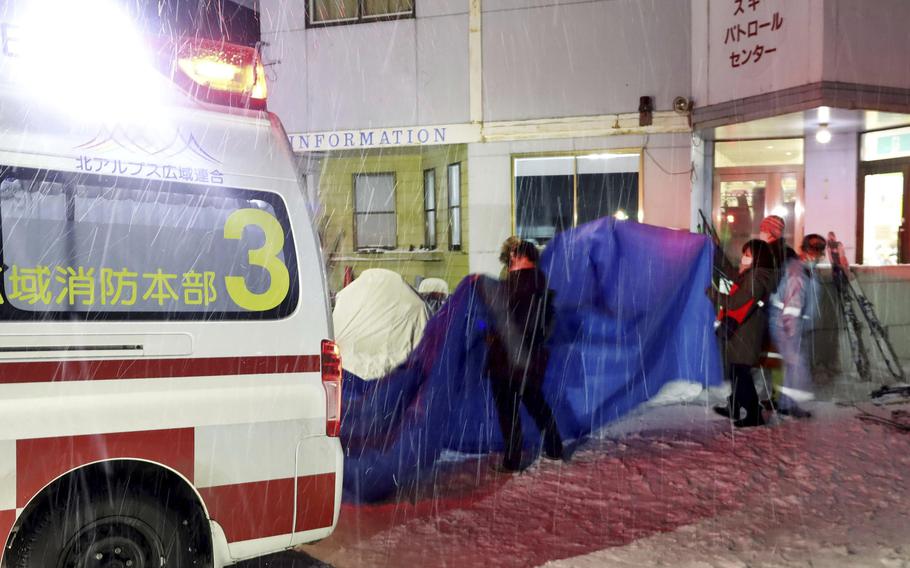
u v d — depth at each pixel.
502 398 5.80
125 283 3.35
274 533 3.57
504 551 4.34
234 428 3.48
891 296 8.44
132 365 3.30
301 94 14.09
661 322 7.47
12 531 3.09
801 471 5.63
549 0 12.70
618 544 4.41
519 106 12.96
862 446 6.21
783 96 10.58
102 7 3.45
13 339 3.11
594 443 6.41
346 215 14.67
